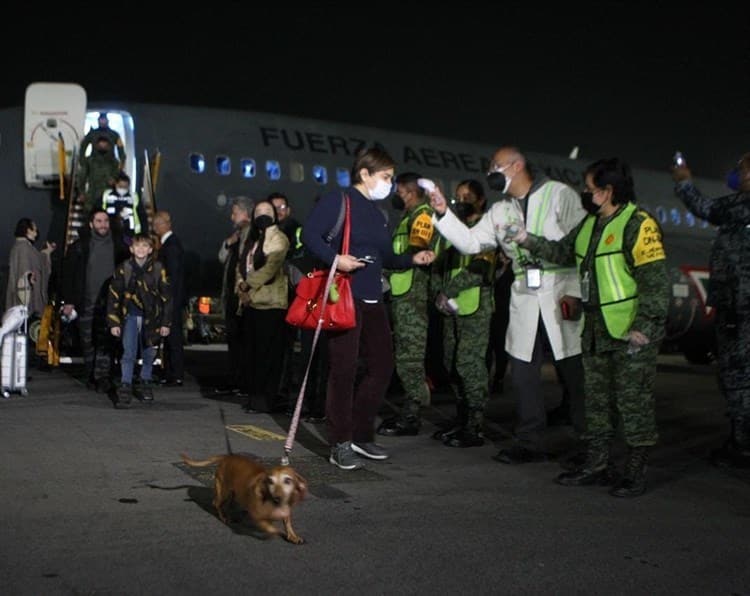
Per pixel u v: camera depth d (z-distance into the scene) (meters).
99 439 6.05
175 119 14.80
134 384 9.59
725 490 5.12
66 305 9.51
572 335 5.60
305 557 3.59
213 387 9.65
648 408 4.92
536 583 3.37
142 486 4.72
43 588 3.15
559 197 5.62
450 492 4.85
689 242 19.39
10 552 3.54
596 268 5.03
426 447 6.34
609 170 4.99
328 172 16.17
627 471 4.94
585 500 4.76
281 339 7.73
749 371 5.91
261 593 3.17
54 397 8.34
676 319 15.48
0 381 8.24
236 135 15.34
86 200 11.99
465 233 5.72
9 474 4.90
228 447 5.94
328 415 5.44
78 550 3.60
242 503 3.81
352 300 5.20
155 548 3.65
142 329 8.05
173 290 9.78
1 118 13.83
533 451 5.82
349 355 5.38
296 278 5.58
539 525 4.20
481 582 3.36
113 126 14.41
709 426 7.77
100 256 9.52
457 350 6.56
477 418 6.42
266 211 7.71
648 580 3.44
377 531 4.00
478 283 6.29
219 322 19.80
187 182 14.59
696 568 3.60
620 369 4.96
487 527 4.13
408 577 3.39
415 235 6.63
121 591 3.14
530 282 5.55
